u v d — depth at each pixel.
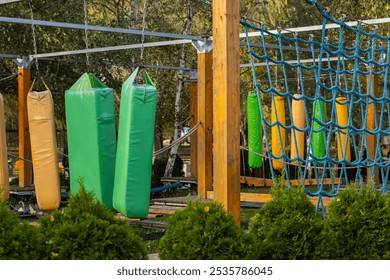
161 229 14.83
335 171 25.25
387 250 8.24
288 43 31.33
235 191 8.99
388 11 28.16
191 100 23.02
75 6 23.75
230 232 7.10
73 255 6.61
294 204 7.85
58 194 13.02
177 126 25.62
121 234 6.86
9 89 25.39
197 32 30.28
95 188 10.73
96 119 10.66
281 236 7.59
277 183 8.24
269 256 7.56
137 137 10.39
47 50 23.53
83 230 6.70
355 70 13.04
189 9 25.80
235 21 9.09
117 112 29.30
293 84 32.38
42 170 12.84
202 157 17.30
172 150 24.91
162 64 29.75
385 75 14.00
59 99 23.52
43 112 12.88
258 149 21.56
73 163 11.08
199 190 17.31
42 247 6.66
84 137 10.86
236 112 9.05
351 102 12.77
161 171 24.92
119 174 10.52
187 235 6.99
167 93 30.41
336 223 8.41
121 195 10.41
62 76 24.08
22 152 19.72
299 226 7.60
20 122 19.78
